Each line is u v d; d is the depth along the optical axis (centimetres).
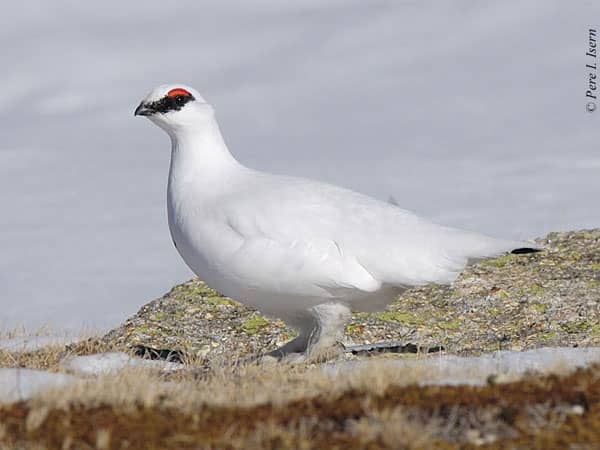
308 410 811
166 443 746
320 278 1217
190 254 1284
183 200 1293
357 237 1223
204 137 1319
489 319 1642
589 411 789
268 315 1329
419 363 1047
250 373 1093
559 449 726
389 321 1642
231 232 1235
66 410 825
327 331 1277
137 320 1681
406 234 1238
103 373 1082
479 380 936
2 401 873
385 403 812
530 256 1923
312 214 1229
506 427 770
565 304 1661
